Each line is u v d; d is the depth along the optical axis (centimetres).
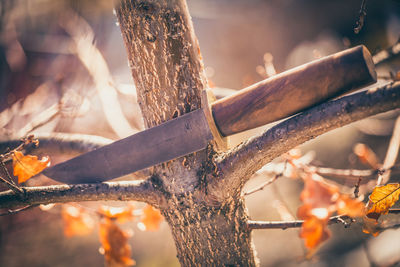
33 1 203
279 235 210
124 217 98
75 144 96
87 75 144
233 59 431
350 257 168
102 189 84
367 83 77
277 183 224
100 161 85
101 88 133
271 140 80
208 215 84
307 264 175
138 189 85
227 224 85
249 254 86
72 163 85
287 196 211
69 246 222
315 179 95
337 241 181
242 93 80
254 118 80
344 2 405
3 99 219
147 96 83
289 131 79
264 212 210
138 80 83
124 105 144
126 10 82
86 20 183
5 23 212
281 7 441
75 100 118
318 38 421
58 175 86
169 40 82
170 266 199
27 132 98
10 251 208
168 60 82
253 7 439
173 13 82
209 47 453
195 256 86
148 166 84
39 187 84
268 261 196
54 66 205
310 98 78
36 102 158
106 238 96
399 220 89
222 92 113
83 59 142
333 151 248
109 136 146
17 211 85
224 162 82
